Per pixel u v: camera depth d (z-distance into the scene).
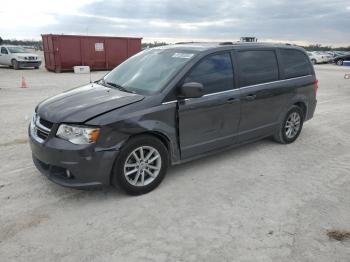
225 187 4.16
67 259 2.79
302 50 6.09
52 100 4.14
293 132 6.02
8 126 6.79
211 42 5.23
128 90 4.25
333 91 14.01
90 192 3.95
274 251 2.93
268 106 5.28
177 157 4.25
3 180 4.22
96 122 3.46
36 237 3.07
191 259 2.81
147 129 3.75
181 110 4.07
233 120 4.75
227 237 3.12
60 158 3.48
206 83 4.38
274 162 5.04
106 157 3.53
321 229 3.28
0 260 2.76
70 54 22.14
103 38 23.56
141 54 5.13
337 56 37.12
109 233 3.16
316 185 4.28
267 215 3.52
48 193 3.91
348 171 4.77
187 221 3.38
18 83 14.85
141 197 3.87
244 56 4.94
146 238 3.09
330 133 6.81
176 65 4.30
